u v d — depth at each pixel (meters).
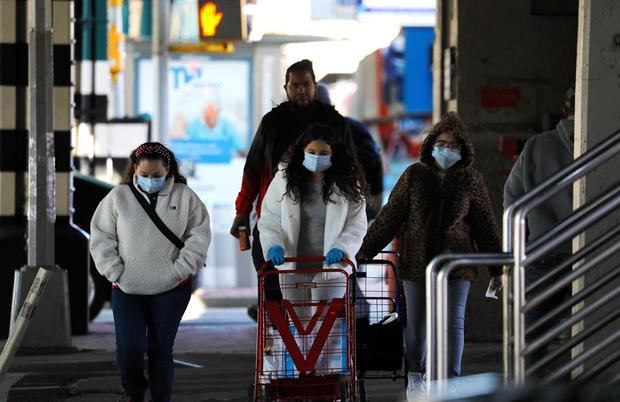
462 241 28.03
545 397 14.41
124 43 72.50
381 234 28.38
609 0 27.86
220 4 62.78
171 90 69.12
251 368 37.31
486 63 41.66
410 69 133.25
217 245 66.31
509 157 41.62
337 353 26.44
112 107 72.06
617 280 27.41
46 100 39.03
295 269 26.98
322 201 27.42
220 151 68.81
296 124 31.92
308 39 68.44
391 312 28.97
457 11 41.66
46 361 38.06
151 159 27.80
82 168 58.88
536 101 41.75
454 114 28.08
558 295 28.09
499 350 39.22
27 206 43.06
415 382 28.09
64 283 39.72
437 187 28.05
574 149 28.47
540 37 41.69
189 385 34.41
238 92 69.19
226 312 55.22
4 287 43.19
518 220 22.84
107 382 34.78
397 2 98.06
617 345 26.88
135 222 27.91
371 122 135.25
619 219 27.36
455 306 27.75
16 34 43.53
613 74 27.91
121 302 28.11
